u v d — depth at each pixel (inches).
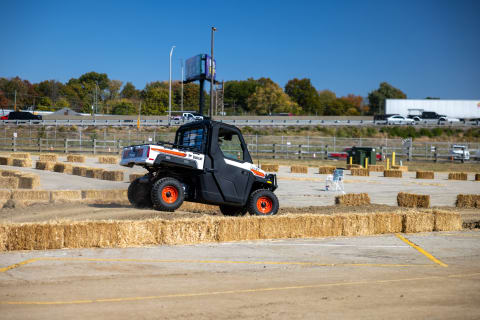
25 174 687.7
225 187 451.5
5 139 1808.6
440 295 234.5
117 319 192.7
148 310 205.0
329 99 5526.6
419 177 1179.9
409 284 256.8
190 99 4411.9
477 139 2536.9
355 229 420.5
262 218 389.4
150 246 349.1
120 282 251.3
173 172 454.0
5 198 539.2
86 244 338.0
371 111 5182.1
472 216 561.0
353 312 205.5
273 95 4328.3
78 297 223.0
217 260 309.9
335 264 306.8
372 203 644.1
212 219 373.4
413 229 441.4
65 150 1716.3
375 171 1425.9
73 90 4830.2
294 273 279.4
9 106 4345.5
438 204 677.3
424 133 2566.4
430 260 324.5
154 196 433.1
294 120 2832.2
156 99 4028.1
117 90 4980.3
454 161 1898.4
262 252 338.3
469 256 339.9
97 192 579.8
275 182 489.1
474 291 243.4
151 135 2044.8
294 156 1886.1
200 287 244.8
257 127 2496.3
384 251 352.8
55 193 557.6
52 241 329.4
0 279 251.4
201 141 456.8
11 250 321.4
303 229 402.9
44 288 236.8
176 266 291.0
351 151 1647.4
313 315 200.4
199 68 2620.6
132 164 454.6
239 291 237.9
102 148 1801.2
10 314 196.4
